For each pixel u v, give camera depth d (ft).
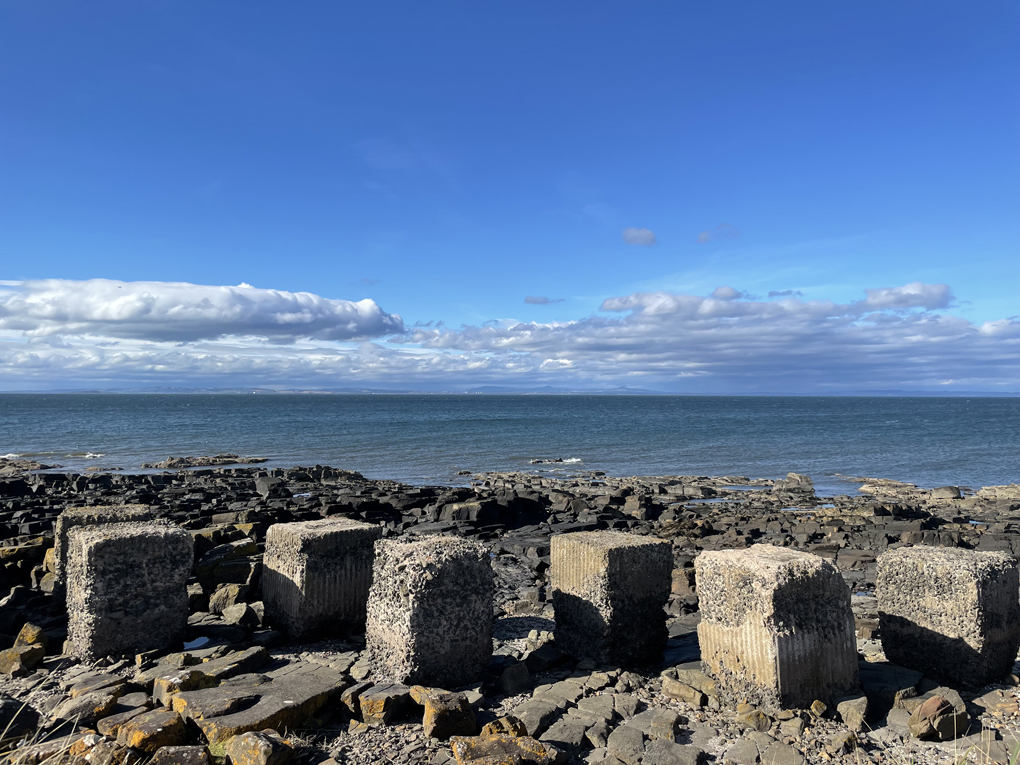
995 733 19.29
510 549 54.85
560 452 168.45
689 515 77.00
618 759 17.92
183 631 25.52
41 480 101.96
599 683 22.75
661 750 18.02
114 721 18.71
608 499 86.69
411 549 22.97
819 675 20.45
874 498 97.25
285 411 403.95
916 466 143.54
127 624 24.22
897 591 24.36
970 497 99.40
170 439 199.41
